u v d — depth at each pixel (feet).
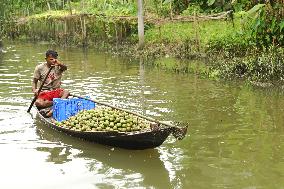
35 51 68.08
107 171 20.63
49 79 30.25
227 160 21.90
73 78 43.42
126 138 22.25
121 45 67.36
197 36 54.34
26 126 27.20
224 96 35.17
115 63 53.31
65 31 78.18
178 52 55.36
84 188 18.88
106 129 23.16
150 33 64.90
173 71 46.39
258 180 19.61
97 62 54.39
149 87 38.68
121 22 68.23
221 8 61.16
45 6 101.45
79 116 25.25
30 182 19.43
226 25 55.72
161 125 22.44
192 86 38.99
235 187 18.94
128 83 40.55
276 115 29.66
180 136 20.99
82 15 73.61
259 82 40.22
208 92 36.60
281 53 42.52
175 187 18.97
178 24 62.54
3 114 29.71
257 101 33.58
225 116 29.43
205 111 30.66
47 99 29.48
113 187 18.94
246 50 48.93
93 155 22.57
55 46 75.31
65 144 24.14
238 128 26.89
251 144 24.12
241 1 52.54
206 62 50.44
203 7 64.28
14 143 24.20
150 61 53.57
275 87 38.42
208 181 19.54
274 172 20.45
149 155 22.59
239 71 43.68
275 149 23.35
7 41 86.33
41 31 85.87
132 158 22.20
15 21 92.48
